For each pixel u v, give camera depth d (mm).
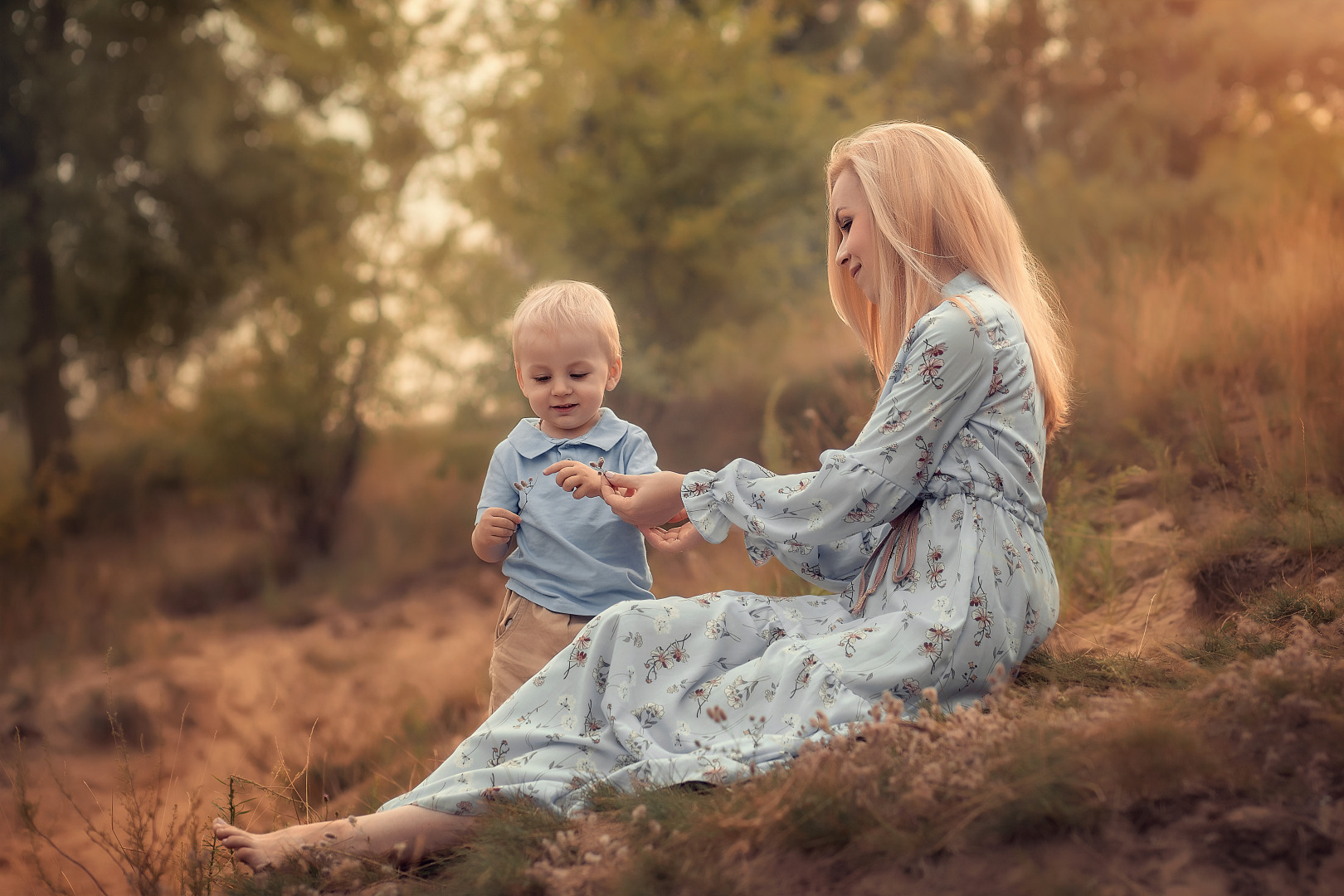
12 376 9969
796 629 2088
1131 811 1445
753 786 1701
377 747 4160
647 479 2258
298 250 9141
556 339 2615
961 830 1460
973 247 2223
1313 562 2641
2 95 9852
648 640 2049
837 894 1428
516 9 8375
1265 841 1348
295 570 8562
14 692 5863
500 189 8094
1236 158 8203
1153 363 4188
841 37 13633
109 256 9945
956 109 13500
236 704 5441
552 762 1984
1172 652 2320
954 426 2045
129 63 9867
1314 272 4094
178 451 9461
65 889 2846
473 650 5875
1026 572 2047
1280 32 10602
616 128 8117
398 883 1822
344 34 8617
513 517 2562
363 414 8883
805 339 7996
